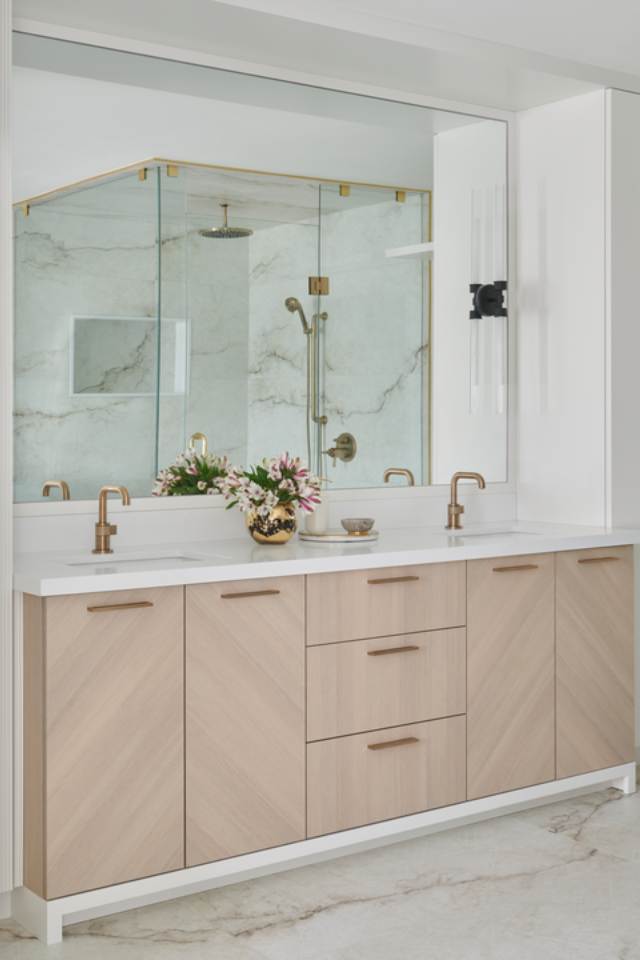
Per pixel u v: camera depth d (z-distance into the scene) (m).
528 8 3.68
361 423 3.91
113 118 3.39
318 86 3.75
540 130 4.14
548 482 4.16
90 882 2.77
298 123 3.73
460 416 4.13
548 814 3.65
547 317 4.13
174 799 2.88
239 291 3.63
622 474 3.98
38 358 3.28
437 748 3.38
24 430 3.26
